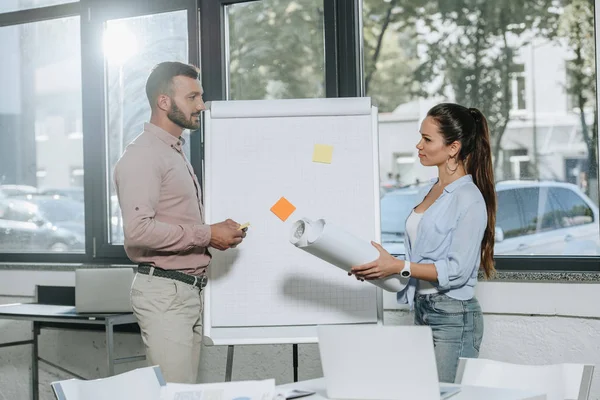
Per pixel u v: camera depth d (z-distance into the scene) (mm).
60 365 4465
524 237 3619
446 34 3754
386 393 1843
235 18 4168
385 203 3846
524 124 3623
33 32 4746
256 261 3199
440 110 2826
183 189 3068
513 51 3637
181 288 3023
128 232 2922
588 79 3508
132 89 4430
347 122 3234
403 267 2684
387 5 3859
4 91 4801
